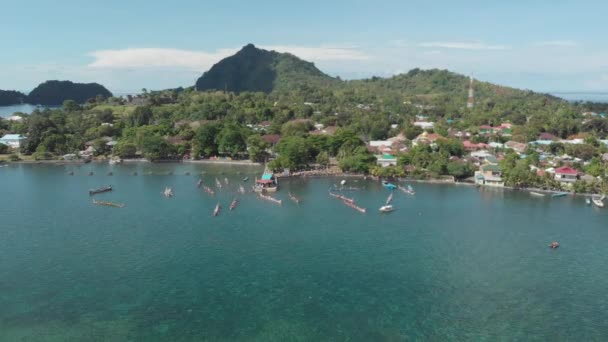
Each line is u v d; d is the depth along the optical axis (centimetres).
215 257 13425
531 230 16250
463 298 11100
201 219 17300
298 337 9406
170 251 13850
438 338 9431
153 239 14925
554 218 17775
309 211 18650
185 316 10138
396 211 18712
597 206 19600
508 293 11369
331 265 12950
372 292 11350
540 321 10125
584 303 10925
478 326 9894
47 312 10212
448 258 13550
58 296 10931
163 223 16725
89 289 11300
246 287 11525
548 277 12312
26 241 14588
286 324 9875
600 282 12031
